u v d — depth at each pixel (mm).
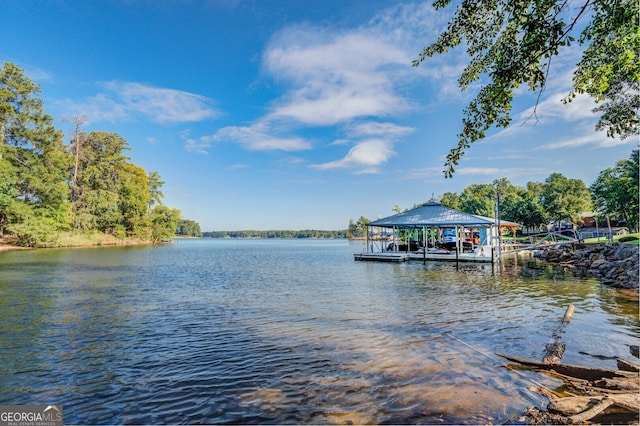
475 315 10758
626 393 5121
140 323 10023
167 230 84938
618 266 19656
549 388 5645
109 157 68312
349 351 7570
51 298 13789
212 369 6676
